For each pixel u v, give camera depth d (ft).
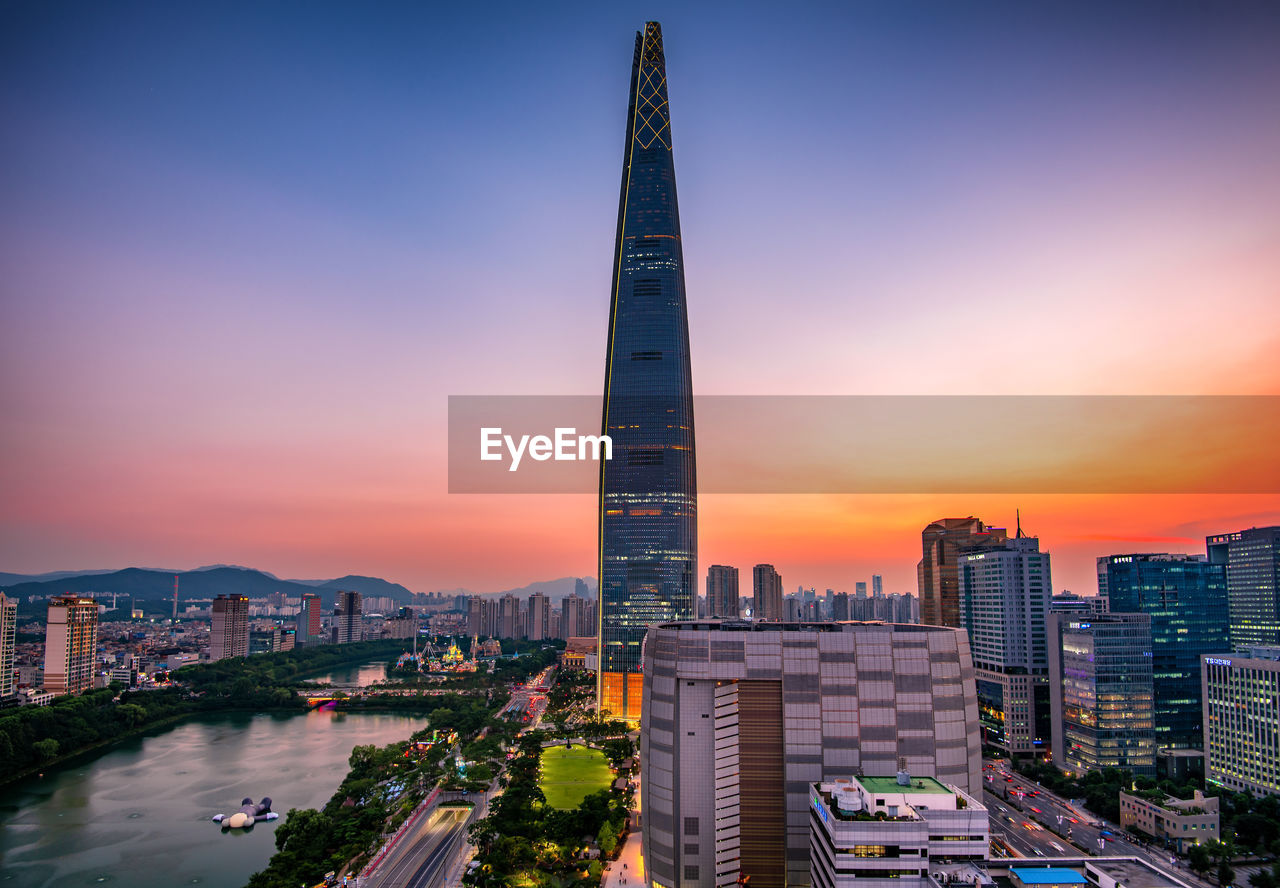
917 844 642.22
